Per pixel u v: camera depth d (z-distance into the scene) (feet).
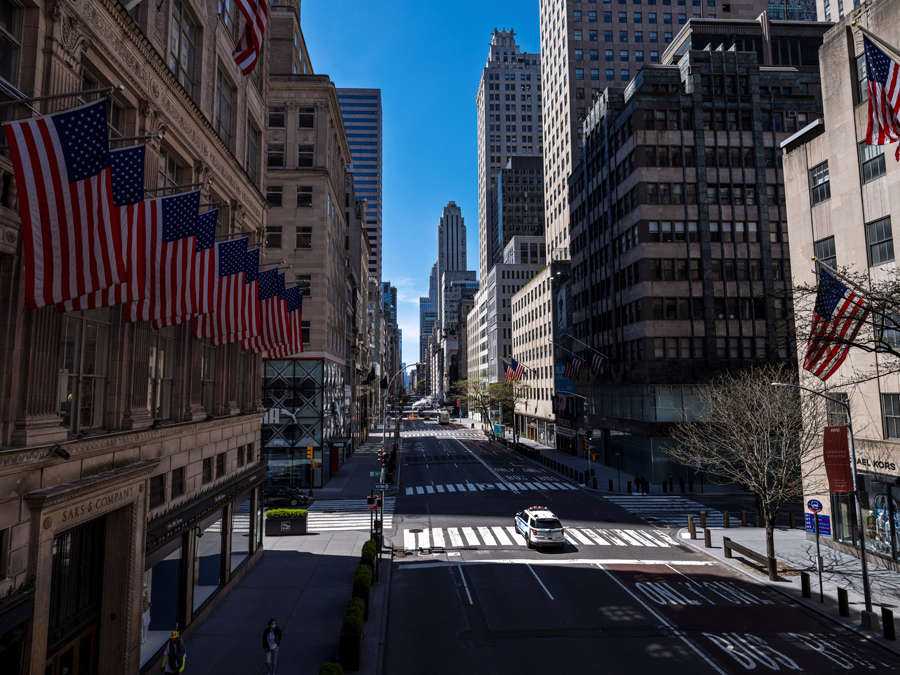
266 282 66.23
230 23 70.69
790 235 92.84
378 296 452.35
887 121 46.88
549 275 261.44
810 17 302.25
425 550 85.35
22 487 31.81
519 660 48.14
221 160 65.16
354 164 643.45
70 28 35.73
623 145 176.55
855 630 53.78
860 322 55.93
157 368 52.24
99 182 28.25
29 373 32.50
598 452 200.03
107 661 42.09
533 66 589.32
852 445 60.39
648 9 295.28
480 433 347.97
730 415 92.63
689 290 159.33
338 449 175.22
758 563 75.66
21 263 32.09
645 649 50.26
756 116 166.40
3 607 29.25
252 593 66.08
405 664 47.65
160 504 50.37
